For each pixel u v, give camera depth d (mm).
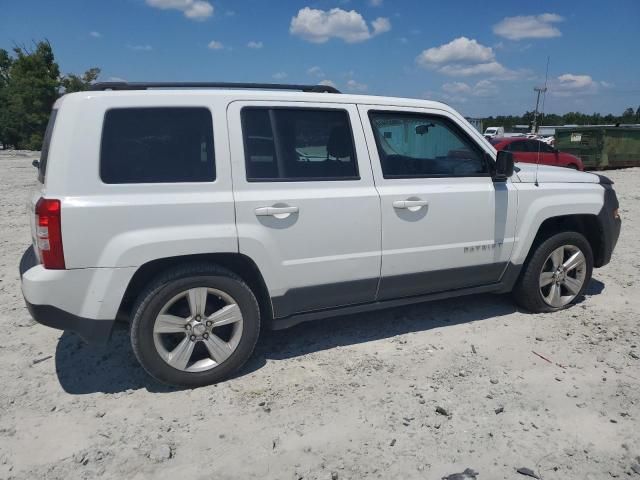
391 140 4020
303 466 2727
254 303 3594
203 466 2734
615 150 21156
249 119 3523
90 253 3119
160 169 3285
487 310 4848
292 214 3568
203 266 3426
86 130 3131
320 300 3830
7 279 5875
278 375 3678
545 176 4633
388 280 4008
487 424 3068
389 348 4078
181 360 3434
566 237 4672
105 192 3152
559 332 4344
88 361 3898
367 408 3244
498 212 4324
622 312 4781
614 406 3242
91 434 3008
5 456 2818
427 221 4035
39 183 3512
